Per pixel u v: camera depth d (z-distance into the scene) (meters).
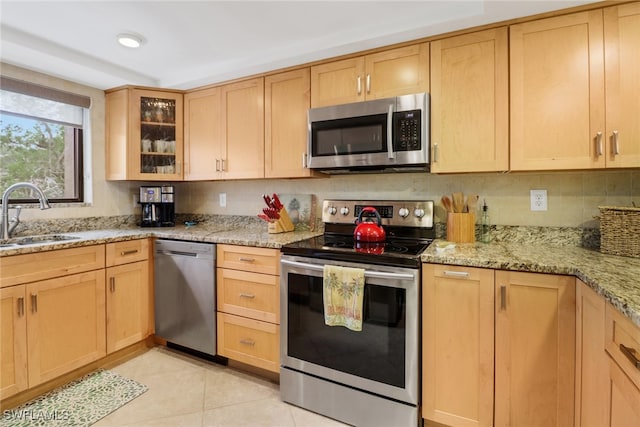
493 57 1.65
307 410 1.78
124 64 2.38
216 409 1.77
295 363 1.80
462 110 1.72
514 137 1.62
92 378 2.03
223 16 1.76
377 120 1.87
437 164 1.77
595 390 1.11
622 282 1.06
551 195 1.84
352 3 1.65
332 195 2.43
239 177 2.42
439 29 1.72
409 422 1.54
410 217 2.08
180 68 2.46
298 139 2.19
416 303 1.51
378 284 1.56
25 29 1.87
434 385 1.54
